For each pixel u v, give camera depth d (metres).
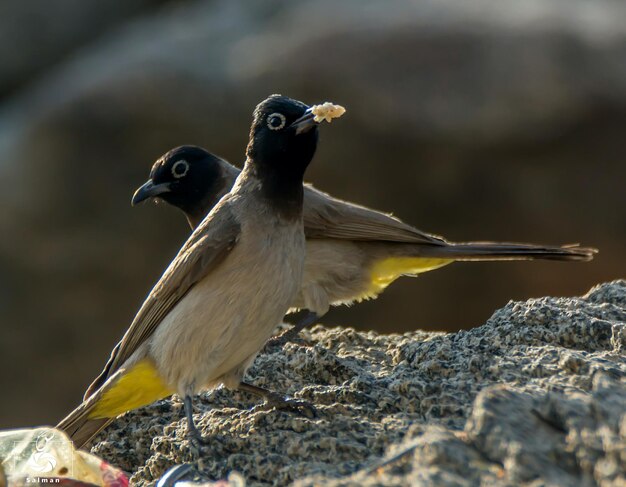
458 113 16.47
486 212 16.94
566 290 17.23
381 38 16.70
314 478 4.45
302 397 6.09
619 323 5.94
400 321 17.56
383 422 5.54
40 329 17.95
